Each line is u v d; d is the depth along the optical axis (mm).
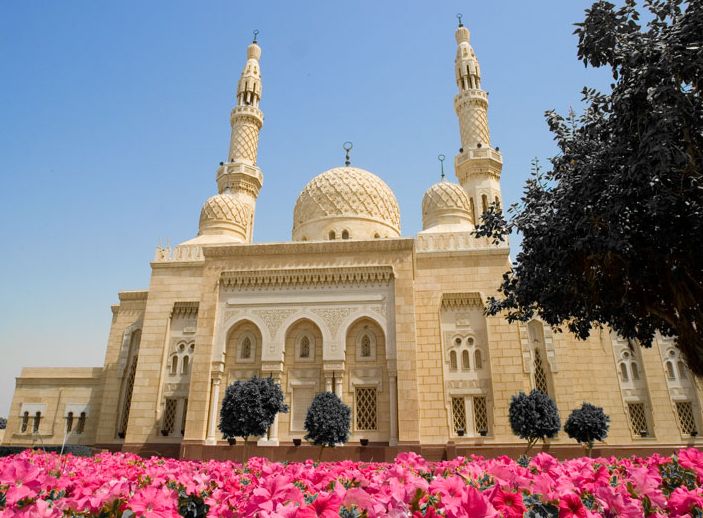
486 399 31078
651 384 36938
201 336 30484
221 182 46969
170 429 32031
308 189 42562
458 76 49688
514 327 32000
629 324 13414
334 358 29234
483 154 44688
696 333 11289
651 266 11828
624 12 11055
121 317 39938
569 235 11867
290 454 26609
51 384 40500
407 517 4336
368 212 40438
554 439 31016
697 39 9898
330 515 4164
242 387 25438
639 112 10320
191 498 6535
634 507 4578
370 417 28469
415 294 34188
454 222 41250
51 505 5316
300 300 30844
